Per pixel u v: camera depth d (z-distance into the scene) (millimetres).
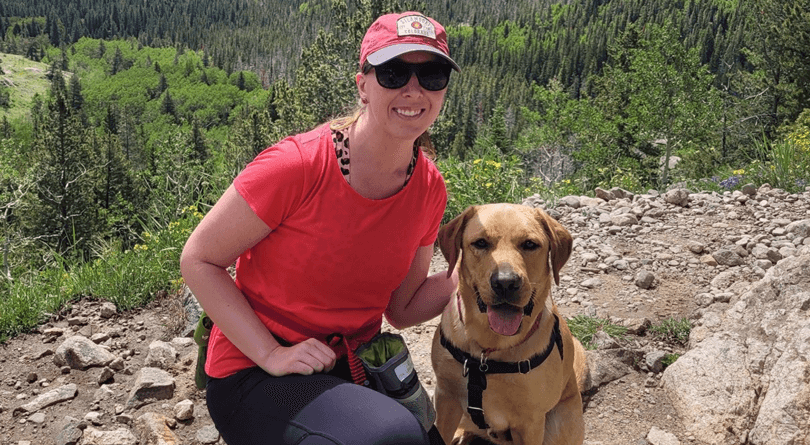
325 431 1725
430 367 3994
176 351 4004
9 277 5805
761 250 5301
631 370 4066
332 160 1928
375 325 2311
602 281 5113
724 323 4156
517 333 2625
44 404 3533
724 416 3514
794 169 8195
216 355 2100
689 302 4758
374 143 1954
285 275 2012
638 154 40188
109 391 3656
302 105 38281
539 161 47875
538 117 49875
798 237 5590
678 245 5699
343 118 2068
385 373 2041
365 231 1971
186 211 6559
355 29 33812
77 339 3984
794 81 37000
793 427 3148
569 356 3068
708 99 33219
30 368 3936
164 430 3281
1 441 3279
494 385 2699
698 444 3484
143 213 6887
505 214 2623
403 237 2094
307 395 1831
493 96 163125
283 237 1974
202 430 3312
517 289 2432
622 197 7125
